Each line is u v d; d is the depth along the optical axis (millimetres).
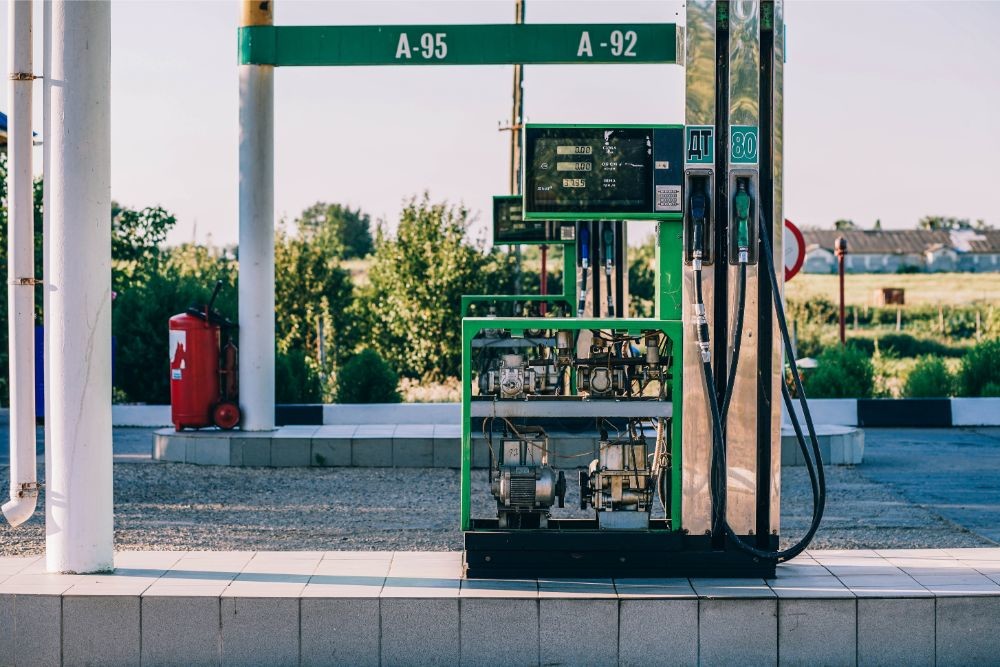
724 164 7152
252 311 13656
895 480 12594
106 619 6531
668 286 7254
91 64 6969
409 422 16938
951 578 7039
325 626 6547
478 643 6562
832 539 9516
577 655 6562
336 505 10992
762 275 7164
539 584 6898
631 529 7191
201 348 13578
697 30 7129
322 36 12562
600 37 11703
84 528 7047
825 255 77438
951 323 49625
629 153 7145
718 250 7176
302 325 30688
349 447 13250
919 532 9797
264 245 13641
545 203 7113
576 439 13094
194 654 6535
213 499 11234
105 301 7078
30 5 7219
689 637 6578
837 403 17906
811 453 13469
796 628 6582
